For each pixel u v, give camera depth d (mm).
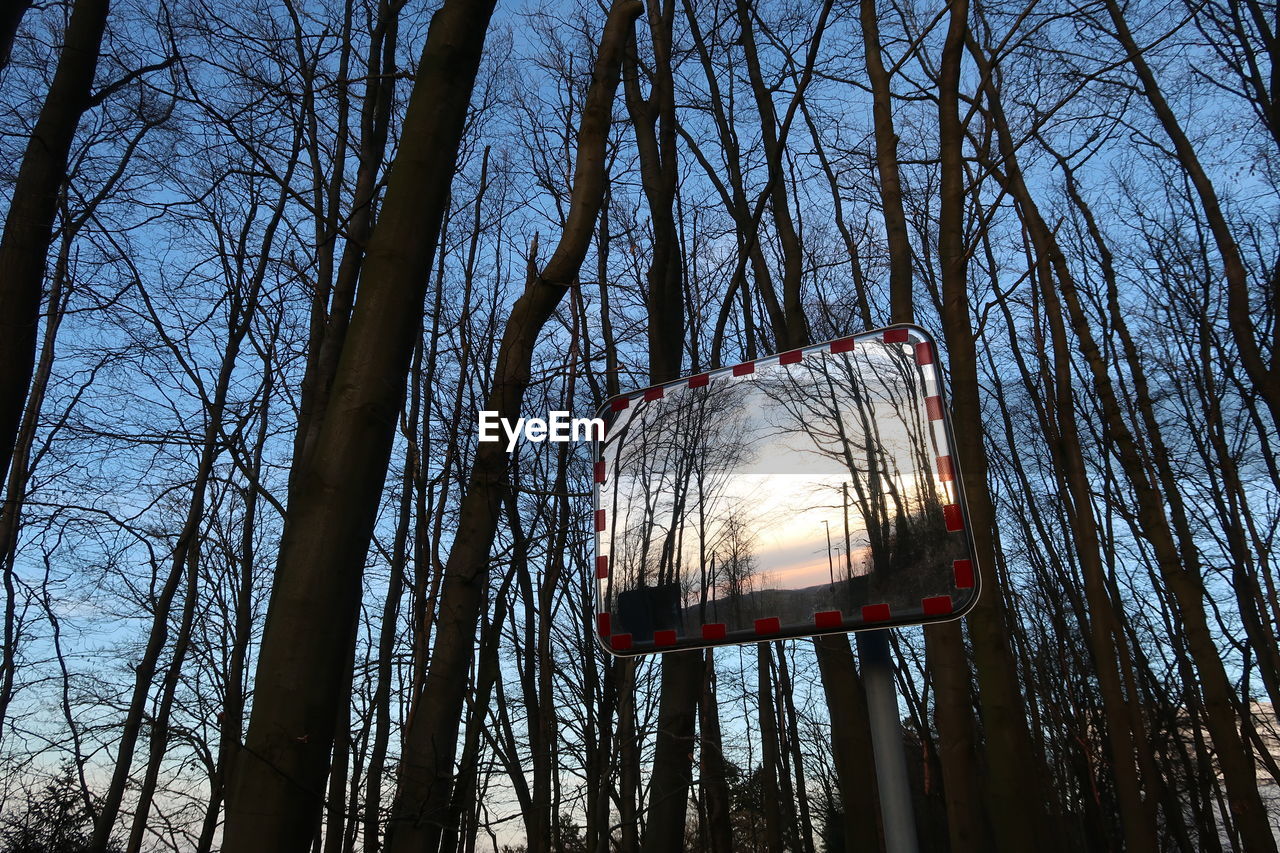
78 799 6535
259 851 2045
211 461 6832
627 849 4707
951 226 5250
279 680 2191
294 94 4590
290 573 2305
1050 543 12734
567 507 4609
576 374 4570
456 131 2895
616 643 2092
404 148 2801
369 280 2625
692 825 11945
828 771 17250
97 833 5883
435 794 3725
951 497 1763
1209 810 11945
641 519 2174
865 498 1866
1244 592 10484
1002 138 8422
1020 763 4363
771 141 8641
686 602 2025
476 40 2996
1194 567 9609
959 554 1717
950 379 4840
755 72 9008
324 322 5723
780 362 2117
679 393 2270
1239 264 8359
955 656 4641
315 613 2258
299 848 2117
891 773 1784
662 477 2178
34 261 4277
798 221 10039
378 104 6211
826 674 7953
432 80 2891
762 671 11031
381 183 3797
